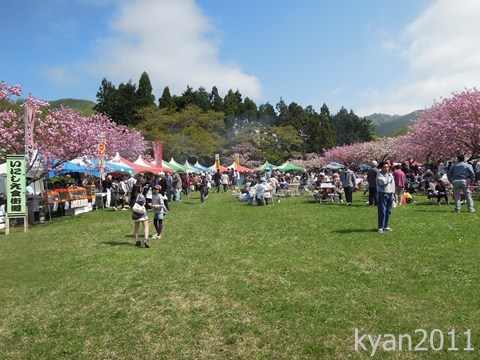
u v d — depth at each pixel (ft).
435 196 47.44
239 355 12.60
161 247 28.91
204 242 29.96
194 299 17.46
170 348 13.30
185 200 72.33
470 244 23.94
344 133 303.89
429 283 17.66
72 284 20.71
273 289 18.07
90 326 15.40
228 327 14.52
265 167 150.71
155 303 17.25
